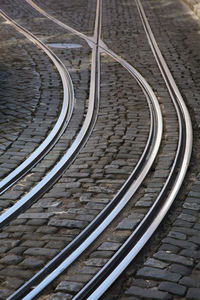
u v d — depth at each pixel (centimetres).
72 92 1401
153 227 711
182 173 888
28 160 948
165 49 1891
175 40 2042
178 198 809
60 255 650
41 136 1078
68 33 2205
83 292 574
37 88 1437
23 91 1404
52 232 713
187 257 641
